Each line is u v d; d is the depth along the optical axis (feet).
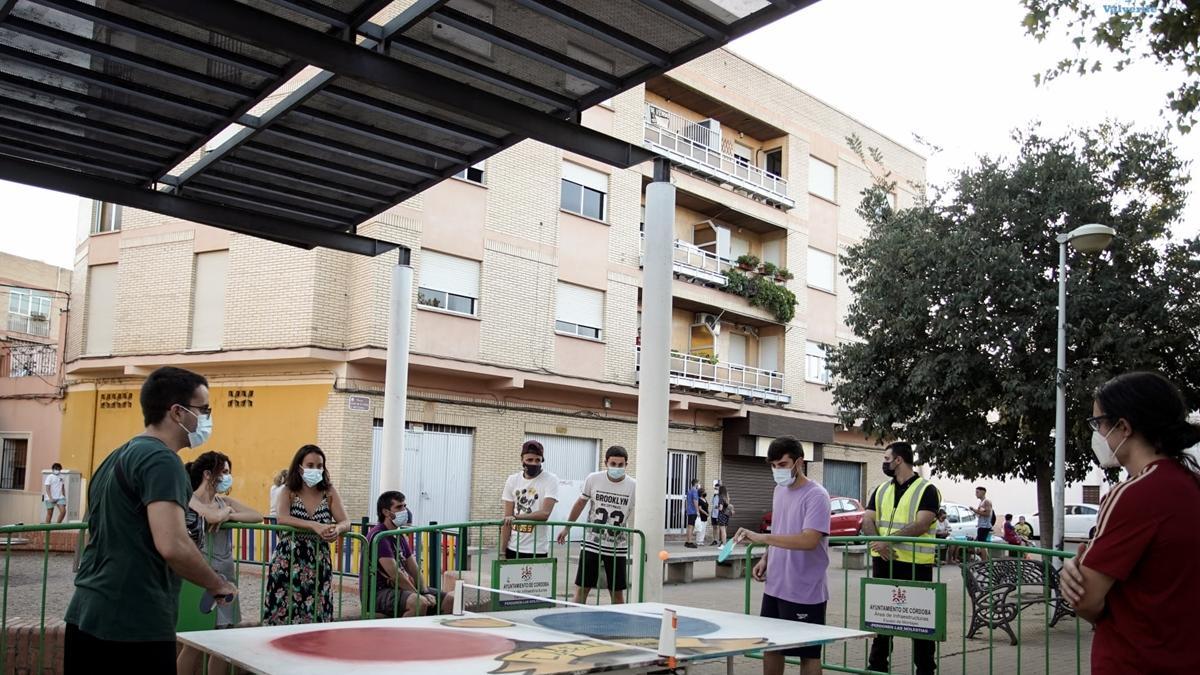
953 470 58.65
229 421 72.33
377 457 69.62
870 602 22.66
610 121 86.22
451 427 74.18
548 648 13.50
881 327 60.13
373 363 69.26
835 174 111.65
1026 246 55.62
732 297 97.50
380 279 68.54
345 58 21.86
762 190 99.30
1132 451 11.41
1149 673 10.61
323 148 28.14
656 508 26.58
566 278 81.76
